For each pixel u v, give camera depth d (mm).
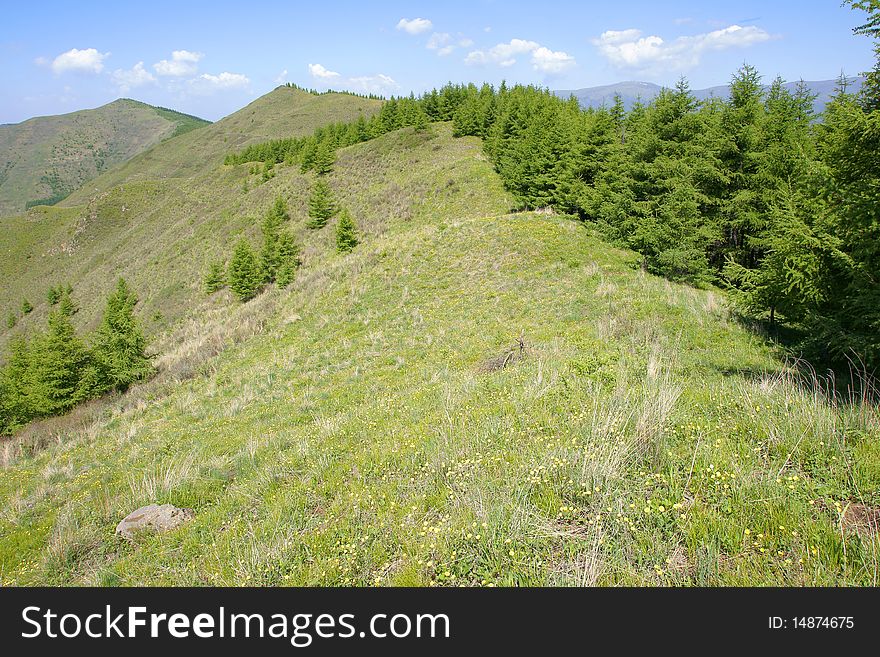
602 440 4867
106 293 67625
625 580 3229
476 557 3695
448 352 14984
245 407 15109
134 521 6855
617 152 28391
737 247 22172
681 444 4883
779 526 3373
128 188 115250
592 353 10578
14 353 32219
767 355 10688
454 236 26703
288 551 4398
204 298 48375
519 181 34094
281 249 42438
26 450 18781
